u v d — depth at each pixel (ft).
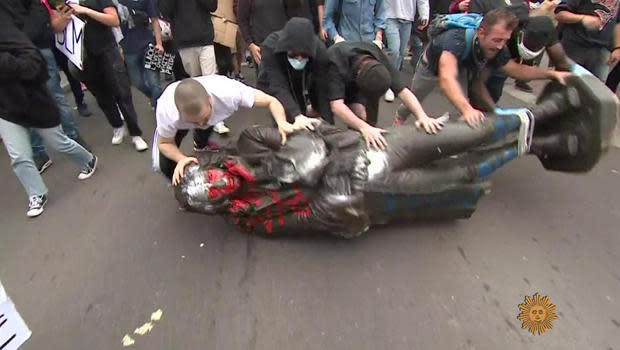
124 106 13.65
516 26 8.74
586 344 6.71
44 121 10.59
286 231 8.98
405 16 17.34
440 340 6.85
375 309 7.49
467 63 9.77
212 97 8.38
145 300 7.98
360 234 8.69
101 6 12.23
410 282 8.07
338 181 7.92
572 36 13.10
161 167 9.63
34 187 10.93
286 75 9.75
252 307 7.68
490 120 8.77
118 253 9.32
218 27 17.16
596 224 9.55
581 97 8.75
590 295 7.65
